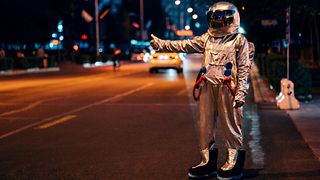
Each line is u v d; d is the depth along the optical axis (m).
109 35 80.94
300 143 9.27
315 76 23.69
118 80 28.62
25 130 11.09
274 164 7.65
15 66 42.44
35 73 39.41
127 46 89.19
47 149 8.98
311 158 8.03
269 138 9.81
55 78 31.89
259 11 21.55
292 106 13.88
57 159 8.15
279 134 10.24
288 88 13.90
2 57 39.62
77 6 64.38
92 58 58.06
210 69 6.54
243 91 6.46
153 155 8.38
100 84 25.45
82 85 24.91
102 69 45.75
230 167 6.66
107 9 71.06
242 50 6.49
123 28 82.06
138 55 70.56
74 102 16.78
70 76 34.16
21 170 7.45
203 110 6.66
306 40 38.09
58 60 57.81
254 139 9.72
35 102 16.89
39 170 7.43
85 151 8.75
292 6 19.86
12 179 6.95
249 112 13.59
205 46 6.64
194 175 6.77
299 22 25.06
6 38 54.81
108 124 11.86
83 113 13.89
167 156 8.29
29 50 61.78
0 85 25.62
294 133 10.34
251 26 28.91
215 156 6.88
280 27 27.42
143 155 8.38
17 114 13.80
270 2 20.53
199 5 23.95
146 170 7.34
